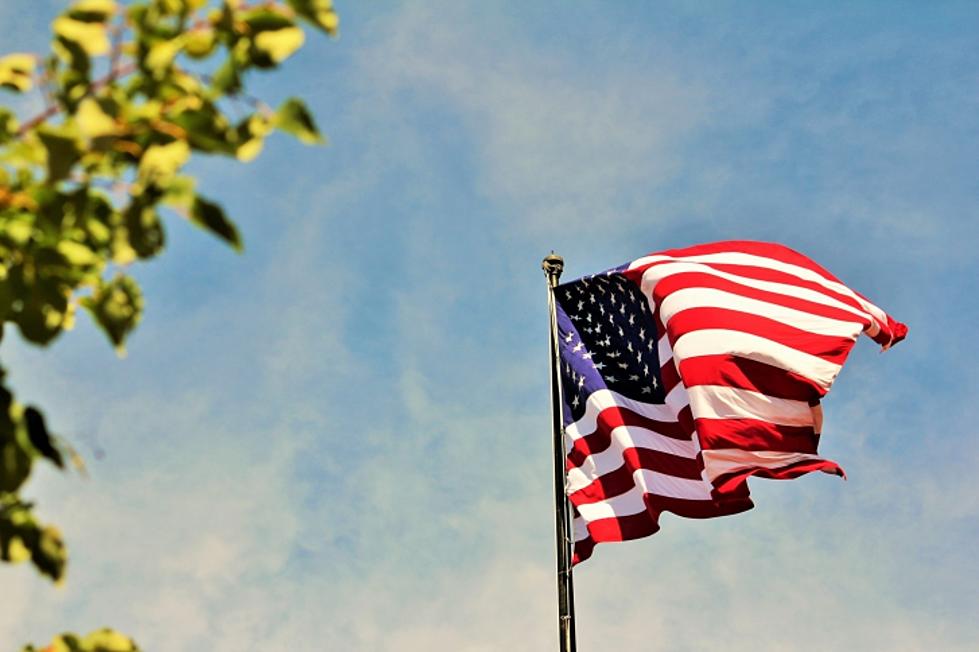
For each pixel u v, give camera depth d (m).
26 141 3.07
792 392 12.03
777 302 12.53
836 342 12.28
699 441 12.00
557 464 12.77
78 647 3.30
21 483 2.92
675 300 12.59
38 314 3.25
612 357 13.48
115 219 2.92
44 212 3.00
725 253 13.12
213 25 3.04
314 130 3.07
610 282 13.70
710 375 12.02
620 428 12.93
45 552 3.07
